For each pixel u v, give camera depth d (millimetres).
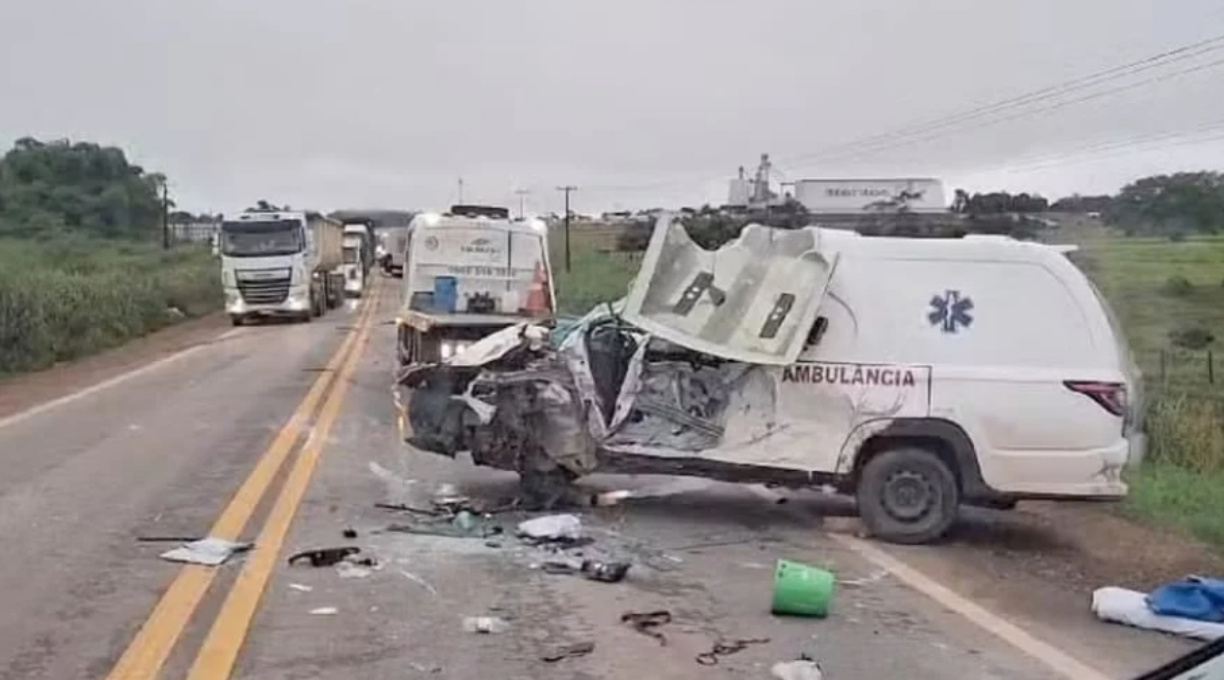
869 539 10398
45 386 22438
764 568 9234
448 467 13109
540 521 10133
